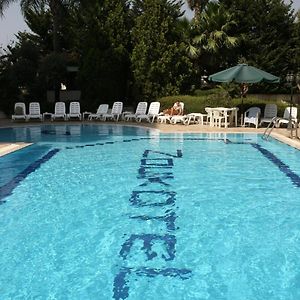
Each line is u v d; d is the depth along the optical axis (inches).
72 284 179.2
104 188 336.2
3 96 956.0
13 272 189.8
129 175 381.4
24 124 797.2
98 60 945.5
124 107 980.6
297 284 178.5
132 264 198.2
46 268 193.9
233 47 1000.9
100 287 176.6
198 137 621.9
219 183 352.2
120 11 965.8
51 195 316.2
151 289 174.9
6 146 518.9
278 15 1029.8
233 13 1004.6
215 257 205.8
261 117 749.9
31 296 169.2
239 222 255.9
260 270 191.6
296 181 359.3
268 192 324.5
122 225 250.5
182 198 308.2
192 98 824.3
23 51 987.9
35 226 248.8
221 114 719.1
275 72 1016.9
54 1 1067.3
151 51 903.1
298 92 1027.3
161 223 254.1
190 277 185.5
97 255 208.1
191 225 250.8
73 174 386.0
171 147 537.0
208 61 1011.9
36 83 982.4
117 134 667.4
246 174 384.8
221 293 171.5
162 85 912.9
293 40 1037.8
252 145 548.4
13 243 223.1
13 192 324.8
